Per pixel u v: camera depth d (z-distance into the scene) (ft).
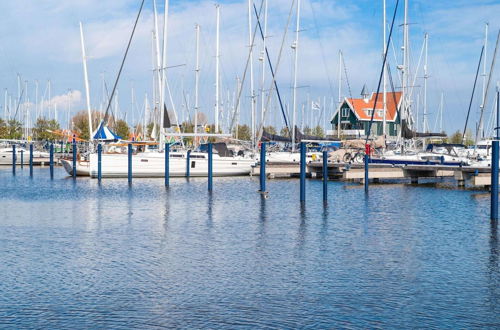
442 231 70.28
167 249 59.00
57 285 45.37
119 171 153.79
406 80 169.58
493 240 64.28
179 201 102.37
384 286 45.19
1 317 38.06
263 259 54.49
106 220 78.89
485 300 41.68
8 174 184.96
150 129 272.31
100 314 38.68
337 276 48.21
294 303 40.93
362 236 66.74
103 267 51.19
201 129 181.27
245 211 88.69
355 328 36.11
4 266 51.44
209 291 43.83
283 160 169.99
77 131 317.01
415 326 36.50
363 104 275.39
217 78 177.17
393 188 130.31
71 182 145.28
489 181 116.16
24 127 326.85
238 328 36.17
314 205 96.84
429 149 177.27
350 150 164.66
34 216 82.79
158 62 153.17
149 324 36.88
